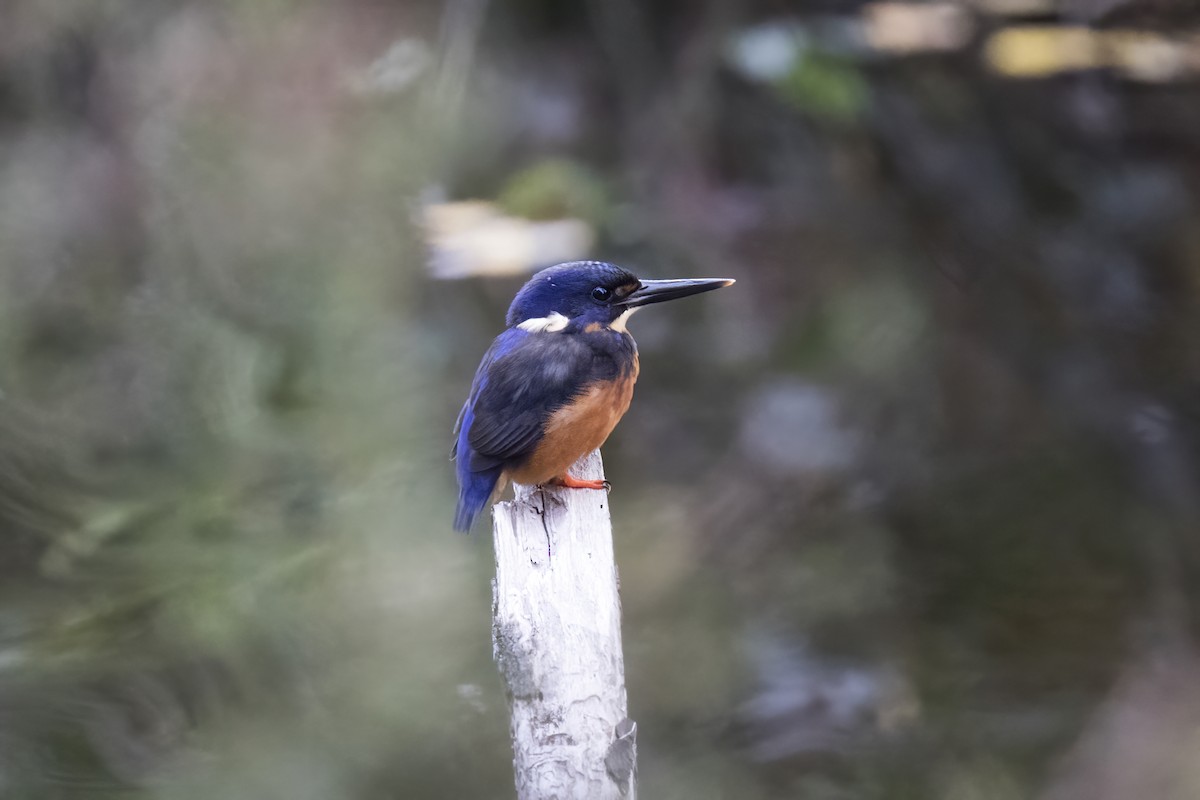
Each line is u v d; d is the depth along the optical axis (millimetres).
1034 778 9328
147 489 11734
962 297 13305
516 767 5266
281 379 12805
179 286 13539
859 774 9359
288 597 10930
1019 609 10953
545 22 13984
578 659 5352
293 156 13898
